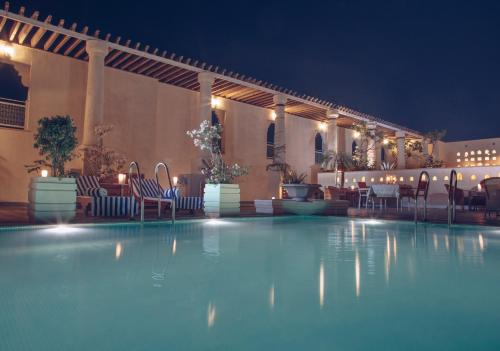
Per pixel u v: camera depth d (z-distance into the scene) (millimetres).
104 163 9492
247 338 1204
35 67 10344
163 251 2979
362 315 1438
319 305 1557
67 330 1250
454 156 23672
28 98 10250
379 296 1696
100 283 1887
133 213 6633
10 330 1244
